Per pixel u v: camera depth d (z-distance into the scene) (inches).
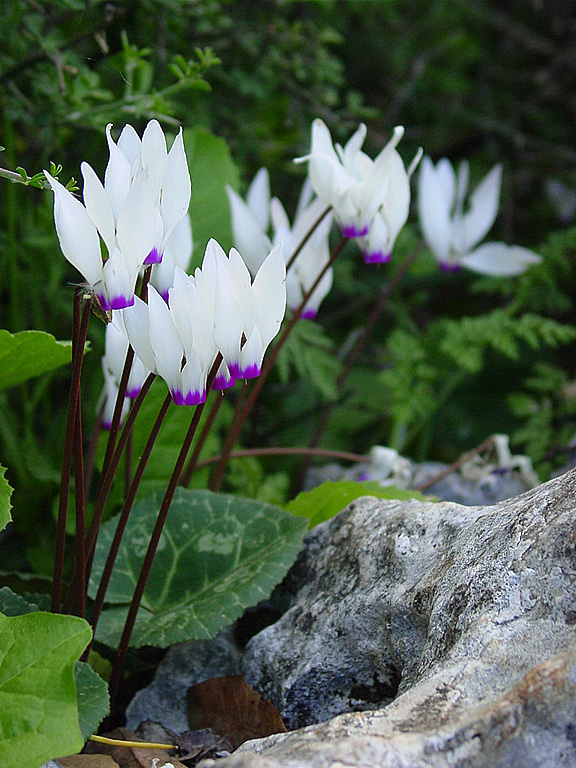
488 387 36.7
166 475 21.2
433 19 41.5
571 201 41.4
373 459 23.2
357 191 18.7
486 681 13.8
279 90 31.7
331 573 17.6
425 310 40.4
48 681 14.5
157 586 18.5
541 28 45.3
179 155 15.2
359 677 16.5
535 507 15.0
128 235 14.7
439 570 15.6
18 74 22.5
